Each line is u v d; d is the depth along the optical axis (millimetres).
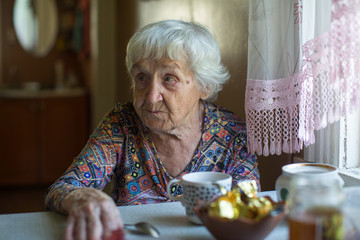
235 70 1776
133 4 3281
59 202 1032
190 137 1339
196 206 910
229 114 1411
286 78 1208
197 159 1340
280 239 870
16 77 4820
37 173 4180
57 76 4758
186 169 1338
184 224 973
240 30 1713
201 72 1280
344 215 706
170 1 2537
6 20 4730
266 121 1245
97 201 952
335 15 997
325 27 1080
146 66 1248
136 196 1327
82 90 4297
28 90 4188
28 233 940
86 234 866
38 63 4875
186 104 1277
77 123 4242
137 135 1358
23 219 1026
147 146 1339
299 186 730
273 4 1224
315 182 758
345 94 1027
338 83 1040
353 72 1008
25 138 4113
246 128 1316
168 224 973
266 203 832
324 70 1082
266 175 1618
